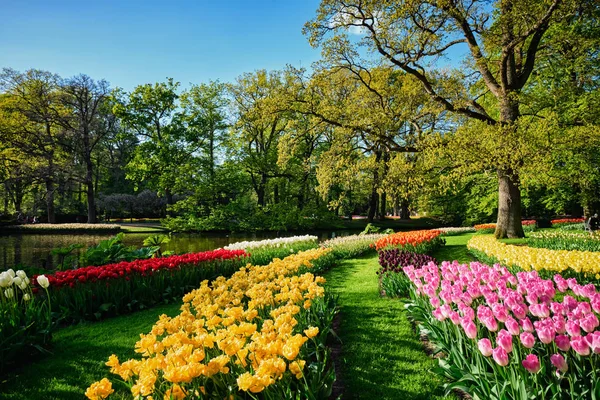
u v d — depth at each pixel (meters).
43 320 5.50
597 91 15.99
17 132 32.16
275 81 30.89
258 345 2.70
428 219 40.28
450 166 14.85
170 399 2.38
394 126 16.61
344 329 5.65
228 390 2.63
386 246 12.94
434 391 3.69
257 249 12.90
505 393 2.79
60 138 35.28
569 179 15.55
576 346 2.53
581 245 12.07
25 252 19.50
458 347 3.62
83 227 30.98
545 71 18.06
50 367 4.76
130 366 2.66
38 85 33.69
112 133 44.91
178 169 33.56
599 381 2.56
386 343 5.02
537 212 32.50
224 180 33.31
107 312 7.05
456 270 5.86
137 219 47.12
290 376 2.81
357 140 18.30
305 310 4.86
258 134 35.91
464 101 15.73
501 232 16.11
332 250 13.83
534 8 12.89
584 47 15.18
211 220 31.66
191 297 4.89
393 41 14.73
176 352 2.56
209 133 35.97
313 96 16.97
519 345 2.98
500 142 12.13
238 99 31.97
